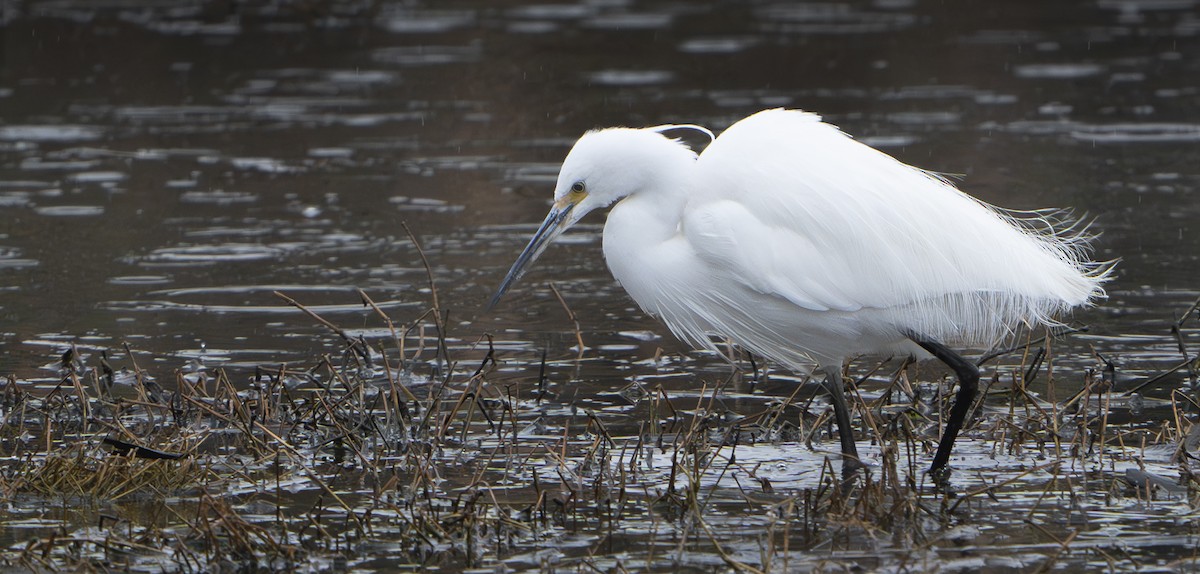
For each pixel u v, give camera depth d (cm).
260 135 2262
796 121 999
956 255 961
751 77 2620
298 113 2411
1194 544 848
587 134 1030
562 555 847
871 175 970
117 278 1550
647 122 2288
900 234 955
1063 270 1007
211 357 1279
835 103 2423
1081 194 1861
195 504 945
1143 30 3047
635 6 3306
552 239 1027
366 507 931
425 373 1239
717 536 873
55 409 1122
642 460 1021
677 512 919
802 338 1006
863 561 827
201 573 827
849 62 2744
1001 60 2769
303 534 885
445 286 1527
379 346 1306
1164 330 1337
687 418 1124
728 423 1111
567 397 1177
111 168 2061
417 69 2733
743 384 1220
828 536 870
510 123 2338
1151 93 2497
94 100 2478
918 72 2666
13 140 2217
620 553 849
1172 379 1195
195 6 3212
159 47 2877
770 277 966
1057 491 948
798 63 2736
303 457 1037
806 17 3188
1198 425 1037
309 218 1814
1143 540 855
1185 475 959
